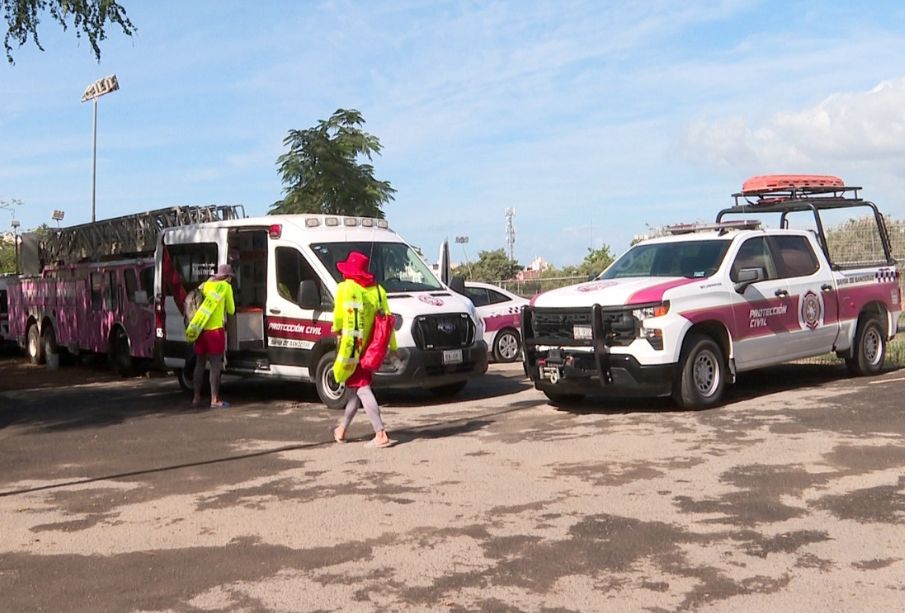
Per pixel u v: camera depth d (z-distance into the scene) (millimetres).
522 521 6184
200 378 12773
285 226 12711
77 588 5219
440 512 6480
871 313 12906
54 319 20562
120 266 17625
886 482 6820
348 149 21672
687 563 5262
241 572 5387
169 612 4809
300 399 13148
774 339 11180
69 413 12328
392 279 12750
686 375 10078
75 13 14188
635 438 8766
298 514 6582
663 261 11398
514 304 18016
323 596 4957
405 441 9227
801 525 5887
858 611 4547
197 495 7289
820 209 13672
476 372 12406
